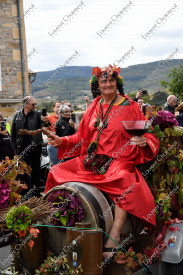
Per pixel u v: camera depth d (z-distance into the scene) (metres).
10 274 3.70
